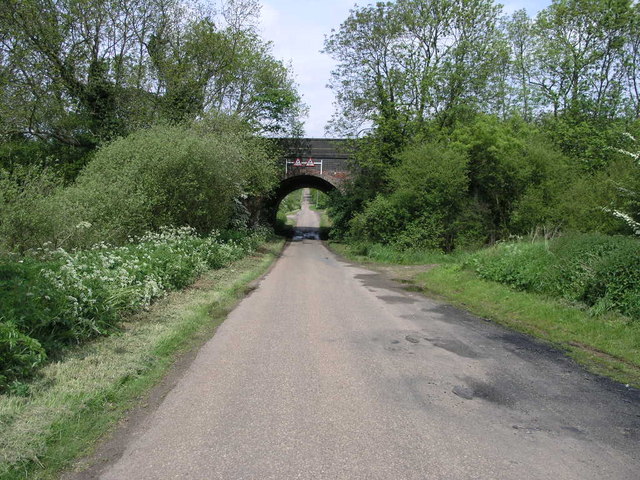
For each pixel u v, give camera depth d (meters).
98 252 9.05
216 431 3.89
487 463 3.45
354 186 32.03
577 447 3.75
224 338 6.88
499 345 6.88
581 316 8.03
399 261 20.33
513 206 23.33
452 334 7.47
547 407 4.58
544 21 28.20
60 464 3.32
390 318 8.54
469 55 27.05
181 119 23.89
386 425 4.05
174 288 10.11
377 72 29.47
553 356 6.37
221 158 17.81
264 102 30.83
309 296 10.79
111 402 4.44
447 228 22.69
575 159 24.56
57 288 5.98
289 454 3.52
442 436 3.87
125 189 14.63
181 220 16.89
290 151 35.47
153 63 24.95
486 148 23.61
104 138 23.59
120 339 6.25
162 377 5.21
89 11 23.00
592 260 9.12
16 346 4.74
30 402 4.14
